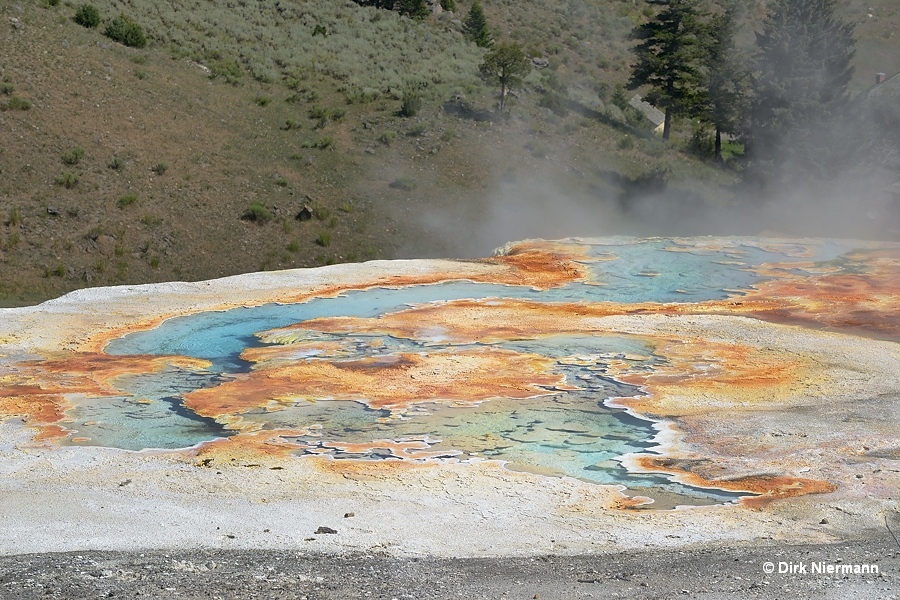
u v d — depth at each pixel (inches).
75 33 2081.7
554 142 2217.0
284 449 770.2
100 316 1205.7
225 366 1017.5
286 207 1755.7
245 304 1275.8
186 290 1336.1
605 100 2719.0
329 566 518.3
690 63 2743.6
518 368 997.8
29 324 1162.0
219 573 498.9
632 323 1190.9
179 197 1694.1
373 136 2080.5
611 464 738.2
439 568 517.7
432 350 1066.1
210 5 2630.4
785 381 950.4
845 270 1510.8
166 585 473.1
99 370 996.6
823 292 1358.3
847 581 477.1
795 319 1216.2
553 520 619.8
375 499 657.6
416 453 761.6
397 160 2004.2
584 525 609.9
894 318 1208.2
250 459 745.0
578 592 466.0
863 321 1197.1
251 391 927.7
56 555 534.6
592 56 3112.7
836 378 958.4
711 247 1699.1
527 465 737.0
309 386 941.2
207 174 1780.3
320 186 1855.3
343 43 2578.7
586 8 3486.7
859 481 688.4
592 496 666.8
